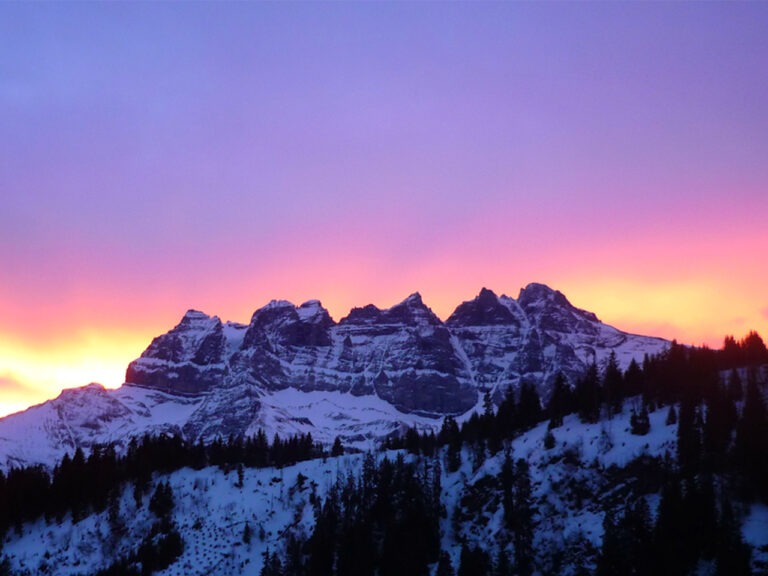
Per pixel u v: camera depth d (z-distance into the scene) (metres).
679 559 169.38
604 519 185.12
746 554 163.38
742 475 185.38
